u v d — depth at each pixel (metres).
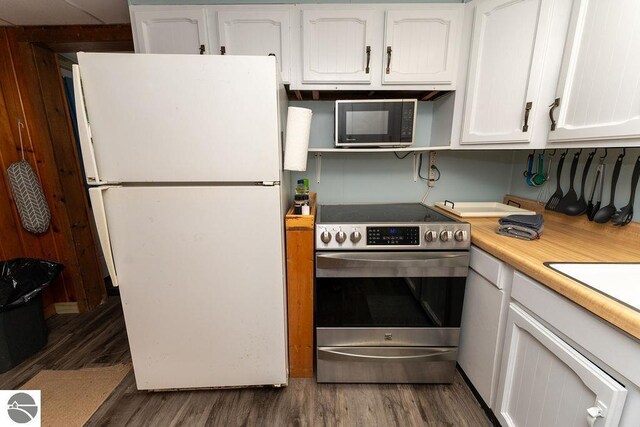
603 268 0.94
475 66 1.44
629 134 0.95
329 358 1.42
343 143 1.58
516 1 1.28
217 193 1.14
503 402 1.12
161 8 1.41
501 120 1.40
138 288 1.22
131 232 1.15
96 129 1.05
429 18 1.43
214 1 1.46
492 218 1.63
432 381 1.45
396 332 1.39
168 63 1.02
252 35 1.44
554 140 1.24
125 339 1.84
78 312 2.16
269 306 1.27
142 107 1.04
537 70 1.27
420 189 1.99
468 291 1.35
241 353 1.33
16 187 1.81
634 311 0.65
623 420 0.69
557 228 1.43
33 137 1.87
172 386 1.36
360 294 1.35
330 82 1.50
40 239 2.00
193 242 1.18
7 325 1.56
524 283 0.98
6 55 1.77
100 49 1.91
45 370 1.57
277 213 1.17
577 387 0.79
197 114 1.06
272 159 1.12
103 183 1.10
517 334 1.04
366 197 2.00
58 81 1.99
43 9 1.56
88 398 1.38
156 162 1.09
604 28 1.03
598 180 1.35
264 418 1.28
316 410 1.32
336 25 1.44
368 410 1.32
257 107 1.07
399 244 1.28
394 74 1.49
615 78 0.99
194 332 1.29
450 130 1.60
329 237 1.27
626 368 0.67
